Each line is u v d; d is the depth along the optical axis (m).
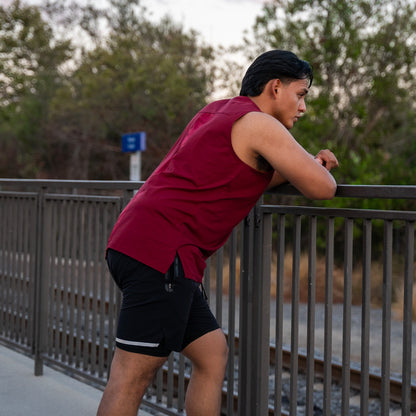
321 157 2.18
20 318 4.18
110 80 17.27
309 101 11.84
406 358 2.00
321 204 11.12
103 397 1.98
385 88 11.95
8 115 22.53
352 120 12.12
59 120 19.31
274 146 1.86
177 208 1.91
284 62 2.00
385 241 2.04
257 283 2.54
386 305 2.04
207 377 2.10
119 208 3.22
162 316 1.90
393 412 4.43
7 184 4.17
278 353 2.47
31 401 3.47
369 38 12.17
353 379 4.98
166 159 2.05
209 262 2.83
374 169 11.66
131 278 1.94
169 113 16.78
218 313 2.77
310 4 12.08
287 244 11.43
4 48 21.78
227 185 1.90
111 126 17.78
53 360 3.77
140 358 1.95
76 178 19.27
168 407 3.02
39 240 3.89
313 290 2.32
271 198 11.92
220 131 1.90
